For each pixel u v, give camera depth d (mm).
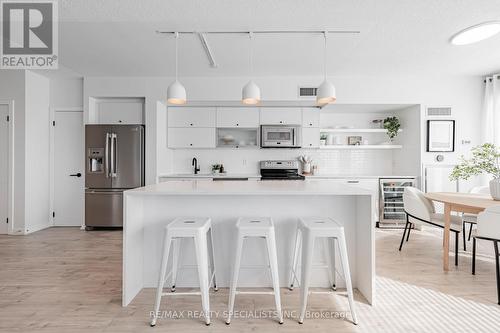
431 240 3752
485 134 4359
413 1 2363
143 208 2385
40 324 1835
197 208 2406
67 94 4621
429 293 2256
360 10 2504
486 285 2395
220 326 1831
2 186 4117
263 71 4156
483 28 2770
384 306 2061
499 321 1867
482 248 3387
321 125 5195
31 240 3781
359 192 2033
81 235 4047
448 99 4453
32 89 4246
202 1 2369
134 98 4574
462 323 1847
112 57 3625
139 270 2322
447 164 4445
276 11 2523
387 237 3910
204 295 1869
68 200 4645
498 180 2730
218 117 4742
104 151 4355
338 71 4172
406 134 4836
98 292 2283
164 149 4699
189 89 4418
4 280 2506
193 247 2408
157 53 3482
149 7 2459
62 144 4641
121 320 1891
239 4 2414
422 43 3189
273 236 1904
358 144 5117
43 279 2525
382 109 4922
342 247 1891
